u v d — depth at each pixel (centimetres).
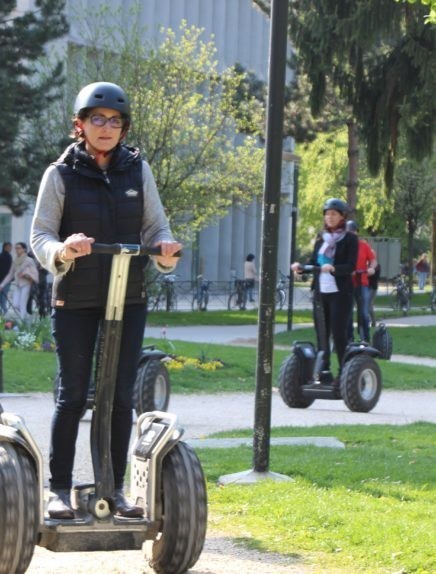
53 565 1492
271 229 2131
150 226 1438
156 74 8025
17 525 1277
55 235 1389
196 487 1374
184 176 8050
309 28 6719
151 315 8012
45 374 3831
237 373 4178
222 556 1546
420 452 2448
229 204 8725
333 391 3319
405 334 6431
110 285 1339
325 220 3231
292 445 2469
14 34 7062
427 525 1681
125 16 9494
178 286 9869
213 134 8156
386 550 1543
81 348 1391
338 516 1733
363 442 2600
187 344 4903
